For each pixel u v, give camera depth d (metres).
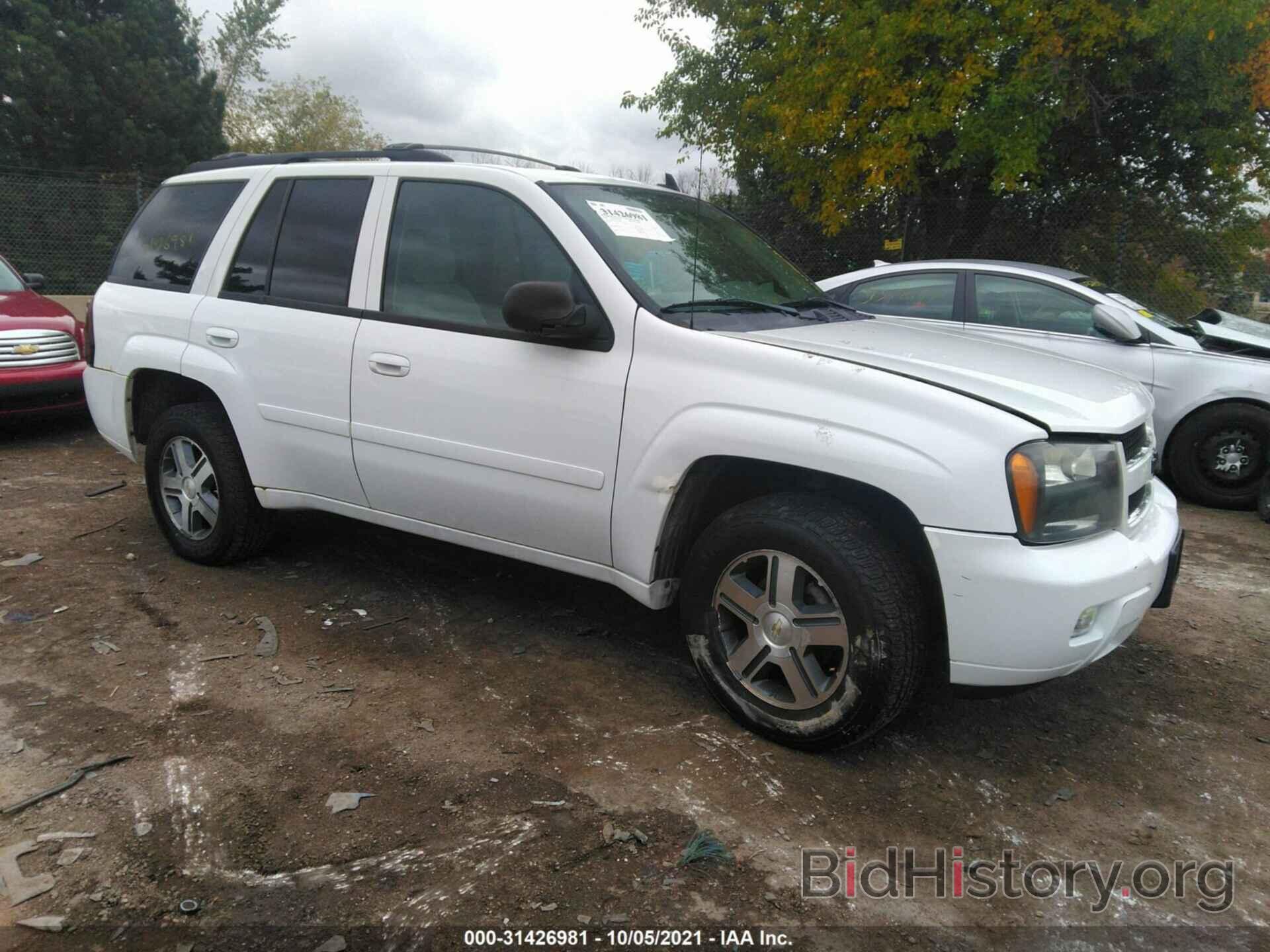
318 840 2.45
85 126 20.44
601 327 3.13
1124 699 3.47
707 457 2.94
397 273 3.62
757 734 3.03
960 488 2.54
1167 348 6.48
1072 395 2.85
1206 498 6.50
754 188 14.25
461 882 2.32
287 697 3.20
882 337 3.30
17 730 2.93
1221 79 11.65
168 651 3.52
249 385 3.95
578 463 3.15
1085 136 12.96
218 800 2.61
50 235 12.91
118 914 2.17
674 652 3.68
